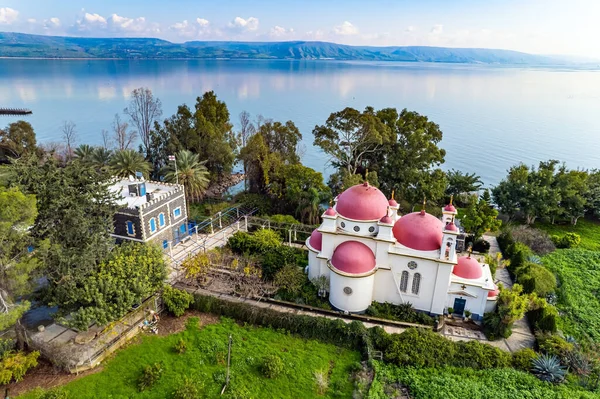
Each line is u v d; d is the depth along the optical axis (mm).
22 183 32500
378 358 32750
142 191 49531
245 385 29859
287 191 61438
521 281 42625
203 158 75125
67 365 30438
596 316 39094
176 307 37375
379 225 37156
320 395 29469
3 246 28688
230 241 49562
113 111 176375
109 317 32094
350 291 37656
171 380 30172
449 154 116625
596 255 51812
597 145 126625
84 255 32844
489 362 31906
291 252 45469
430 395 28672
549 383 30078
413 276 37906
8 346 30625
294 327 35812
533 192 60625
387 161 68750
